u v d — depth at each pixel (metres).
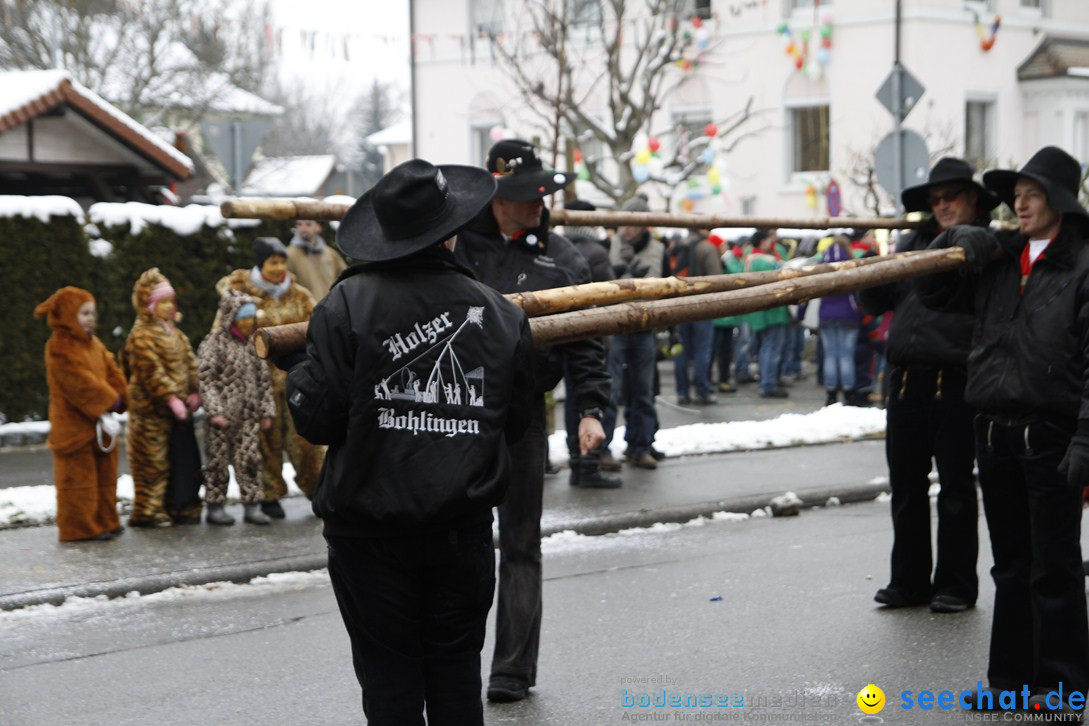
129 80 39.56
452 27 40.69
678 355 18.88
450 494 4.70
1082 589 6.43
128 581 9.24
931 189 8.33
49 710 6.85
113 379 10.80
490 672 7.16
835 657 7.58
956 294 6.98
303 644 8.01
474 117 40.56
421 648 4.98
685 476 13.37
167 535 10.70
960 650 7.68
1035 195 6.45
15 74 23.44
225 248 18.22
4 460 15.30
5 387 16.70
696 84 37.50
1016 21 36.59
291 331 5.00
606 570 9.85
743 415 18.55
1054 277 6.42
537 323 5.56
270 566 9.75
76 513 10.39
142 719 6.71
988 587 9.12
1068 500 6.39
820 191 35.38
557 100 23.97
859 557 10.16
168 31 39.50
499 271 6.77
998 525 6.75
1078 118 37.25
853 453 14.83
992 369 6.57
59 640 8.12
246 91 45.94
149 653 7.84
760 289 6.29
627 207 15.14
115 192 24.73
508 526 6.94
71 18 38.06
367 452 4.71
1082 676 6.40
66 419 10.35
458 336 4.81
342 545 4.84
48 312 10.41
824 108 36.19
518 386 4.97
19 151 22.55
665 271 17.64
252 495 11.00
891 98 16.27
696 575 9.66
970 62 35.75
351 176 39.19
